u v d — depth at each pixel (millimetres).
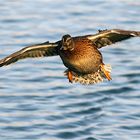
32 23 25469
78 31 24312
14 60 10477
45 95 17781
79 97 17750
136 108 16906
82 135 15195
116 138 15023
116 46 22766
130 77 19547
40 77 19359
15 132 15297
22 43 22703
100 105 17172
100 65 10906
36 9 27750
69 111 16656
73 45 10516
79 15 26625
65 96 17781
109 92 18203
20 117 16141
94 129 15516
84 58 10586
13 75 19547
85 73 10812
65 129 15477
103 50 22406
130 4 28562
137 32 10078
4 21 25734
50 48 10523
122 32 10117
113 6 28188
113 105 17172
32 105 16953
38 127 15562
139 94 18062
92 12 27141
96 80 10938
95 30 24453
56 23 25438
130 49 22453
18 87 18406
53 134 15219
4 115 16234
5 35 23750
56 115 16312
